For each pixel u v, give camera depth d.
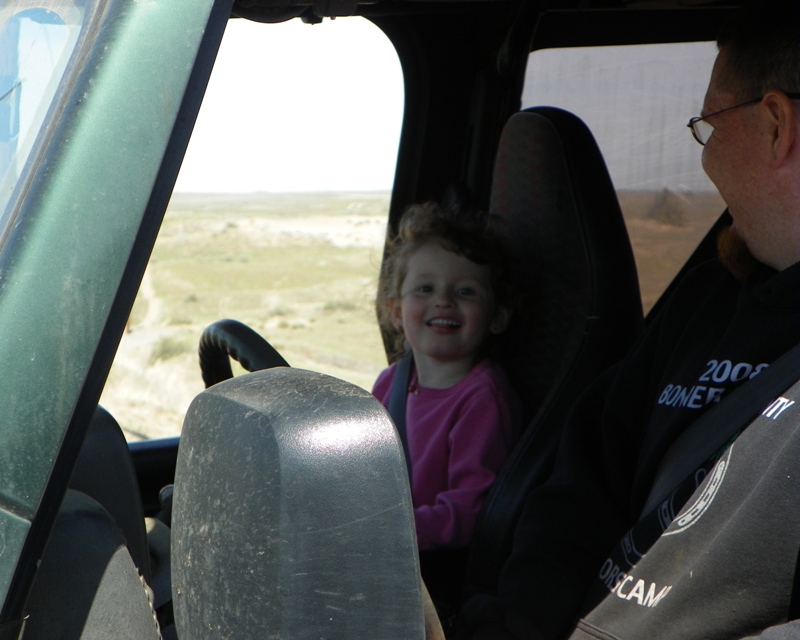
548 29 2.24
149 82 0.70
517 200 2.15
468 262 2.13
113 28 0.71
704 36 2.12
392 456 0.63
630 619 1.28
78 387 0.67
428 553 1.98
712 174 1.48
